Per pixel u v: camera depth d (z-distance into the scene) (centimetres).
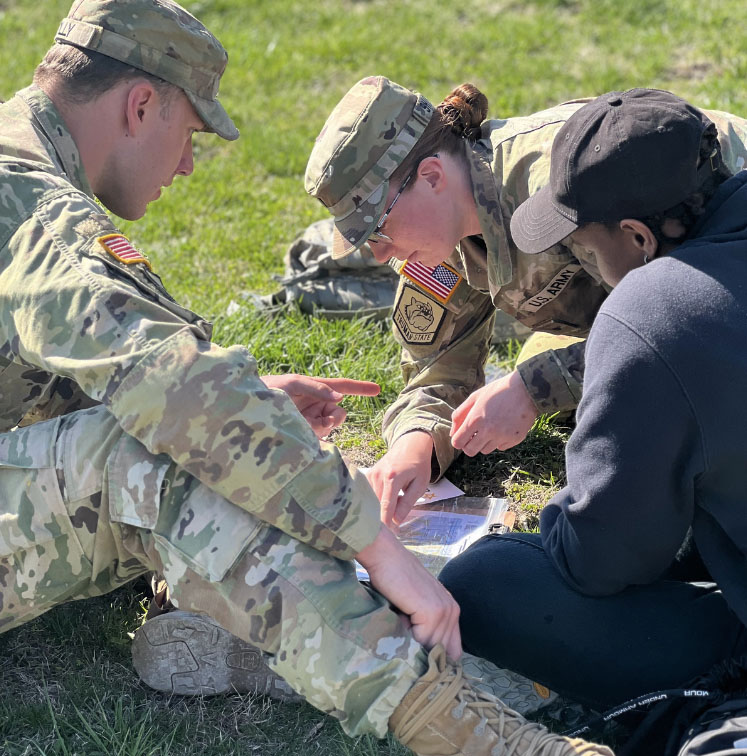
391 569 210
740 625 212
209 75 249
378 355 388
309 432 205
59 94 236
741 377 184
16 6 933
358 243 267
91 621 262
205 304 431
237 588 204
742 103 613
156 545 210
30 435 218
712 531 204
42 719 230
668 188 196
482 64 733
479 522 283
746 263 191
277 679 238
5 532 216
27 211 214
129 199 251
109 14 235
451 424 302
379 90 263
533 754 196
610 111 203
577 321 299
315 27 842
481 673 238
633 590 220
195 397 198
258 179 596
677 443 188
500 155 271
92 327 202
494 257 272
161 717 234
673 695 201
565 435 338
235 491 201
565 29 783
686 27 757
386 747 225
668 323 186
